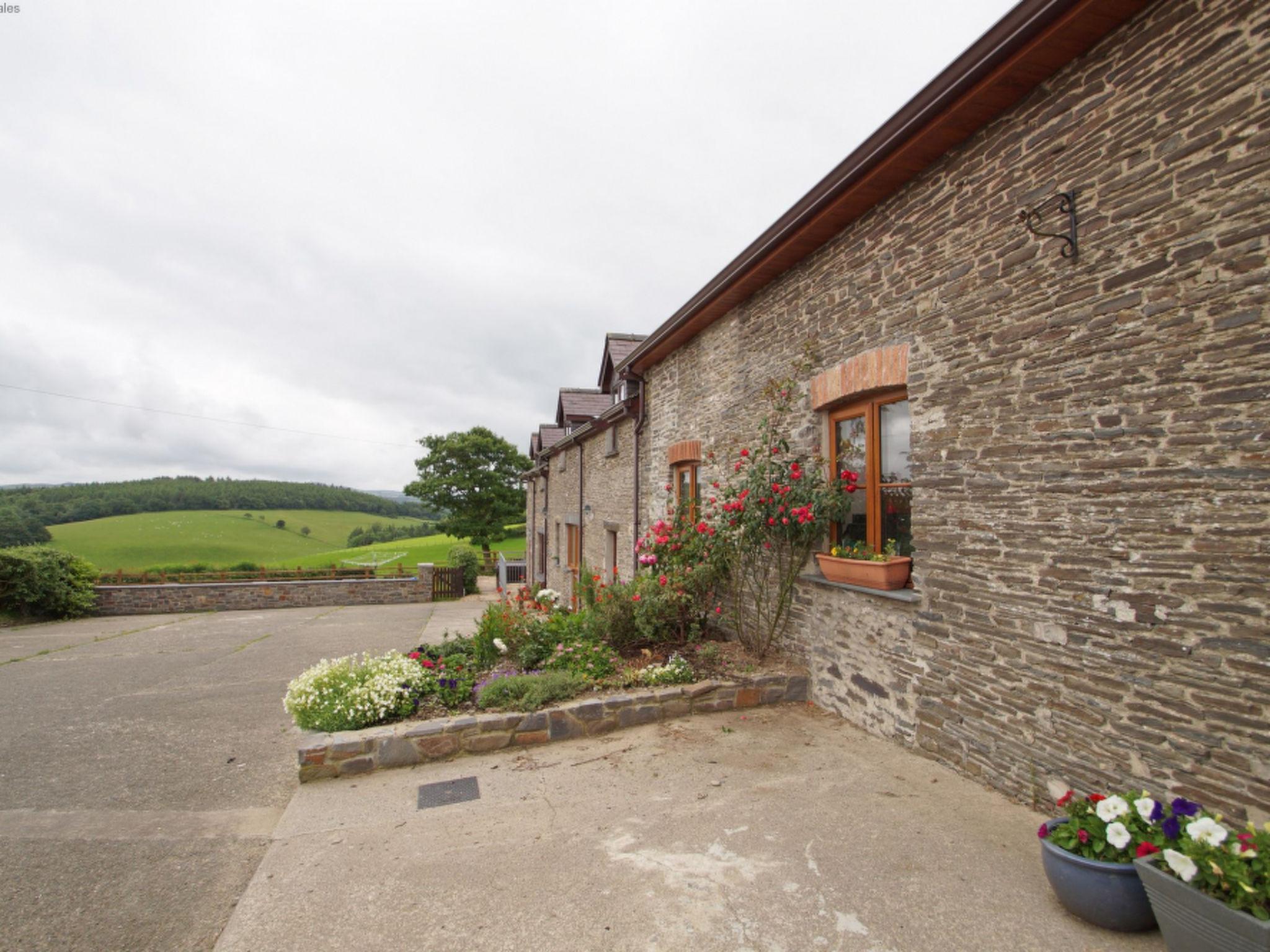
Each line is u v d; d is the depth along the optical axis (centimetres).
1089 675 292
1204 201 246
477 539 3731
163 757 497
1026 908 242
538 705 470
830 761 404
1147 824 224
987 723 352
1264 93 227
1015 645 332
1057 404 309
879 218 449
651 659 586
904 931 232
